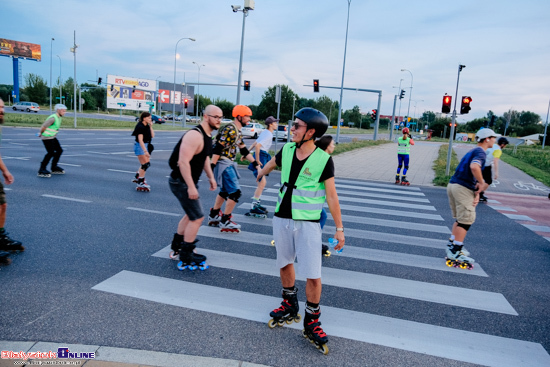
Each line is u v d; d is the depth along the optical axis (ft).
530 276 15.30
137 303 11.35
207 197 27.73
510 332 10.82
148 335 9.72
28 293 11.58
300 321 10.94
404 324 10.98
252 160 19.84
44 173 31.32
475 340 10.32
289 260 9.96
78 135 81.25
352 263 15.81
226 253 16.01
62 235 17.13
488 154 31.53
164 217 21.18
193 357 8.91
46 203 22.81
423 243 19.21
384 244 18.70
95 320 10.29
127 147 61.67
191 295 12.04
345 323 10.89
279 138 106.83
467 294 13.25
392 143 122.93
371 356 9.38
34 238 16.52
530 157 90.84
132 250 15.75
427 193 35.53
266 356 9.15
